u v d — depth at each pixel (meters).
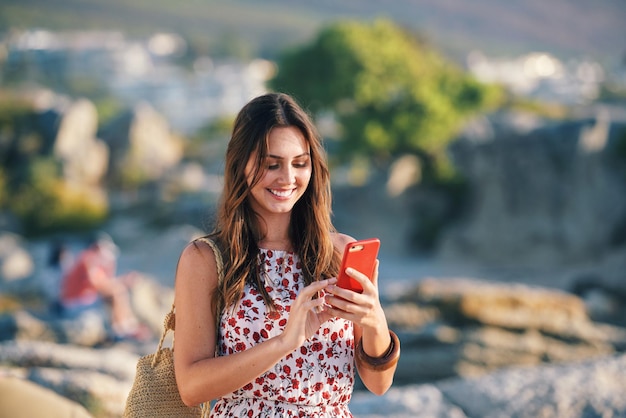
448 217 38.19
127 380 5.69
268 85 46.34
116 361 5.91
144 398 2.78
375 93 43.03
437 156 40.44
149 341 10.80
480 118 46.88
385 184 39.03
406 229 38.47
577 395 4.79
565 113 62.66
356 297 2.56
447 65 49.50
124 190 43.91
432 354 9.01
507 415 4.70
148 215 39.94
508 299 9.76
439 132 41.12
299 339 2.54
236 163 2.72
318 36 46.09
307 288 2.55
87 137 44.72
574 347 9.48
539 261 35.25
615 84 122.00
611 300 19.09
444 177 38.41
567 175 35.50
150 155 46.03
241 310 2.70
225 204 2.75
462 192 37.94
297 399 2.72
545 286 31.62
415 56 46.19
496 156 36.81
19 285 15.93
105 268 10.88
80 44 155.88
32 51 143.12
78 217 38.09
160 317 12.36
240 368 2.55
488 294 9.76
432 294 9.89
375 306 2.61
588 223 35.12
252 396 2.73
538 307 9.70
